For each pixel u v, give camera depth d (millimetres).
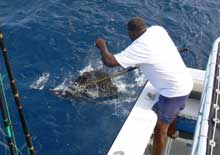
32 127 8727
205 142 4539
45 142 8461
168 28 11773
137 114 5535
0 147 8133
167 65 5371
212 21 12203
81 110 9234
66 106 9281
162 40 5410
